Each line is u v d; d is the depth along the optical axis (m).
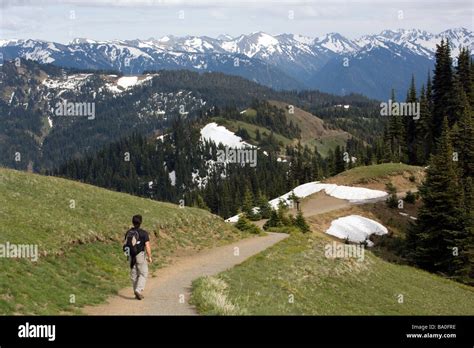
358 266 40.53
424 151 125.81
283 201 94.19
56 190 36.12
